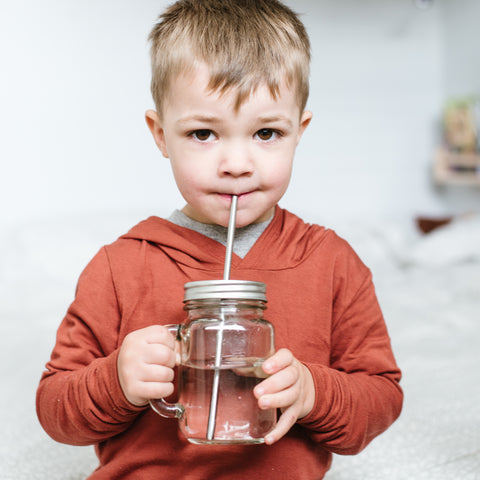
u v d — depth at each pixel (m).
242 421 0.64
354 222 3.29
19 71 3.16
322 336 0.81
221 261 0.83
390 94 3.71
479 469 0.94
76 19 3.22
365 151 3.67
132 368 0.66
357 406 0.76
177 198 3.35
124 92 3.28
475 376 1.31
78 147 3.23
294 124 0.77
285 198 3.59
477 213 3.50
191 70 0.73
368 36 3.68
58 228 2.80
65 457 1.04
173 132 0.76
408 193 3.72
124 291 0.81
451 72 3.72
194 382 0.65
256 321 0.65
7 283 2.53
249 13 0.78
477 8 3.61
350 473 0.96
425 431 1.07
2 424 1.17
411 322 1.82
